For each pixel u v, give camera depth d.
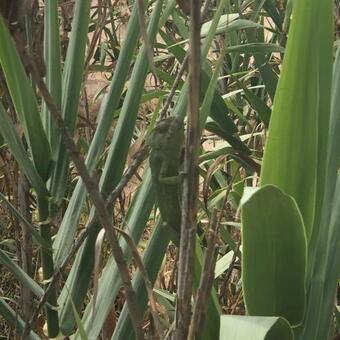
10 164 1.56
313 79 0.76
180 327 0.66
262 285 0.78
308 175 0.79
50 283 0.92
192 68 0.57
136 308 0.68
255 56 1.55
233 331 0.67
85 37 1.03
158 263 0.99
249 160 1.42
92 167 1.04
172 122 0.73
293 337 0.75
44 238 1.03
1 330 2.06
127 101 1.04
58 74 1.02
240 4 2.13
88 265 1.03
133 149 1.04
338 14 1.47
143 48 1.04
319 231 0.84
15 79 0.94
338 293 1.72
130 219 1.02
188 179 0.63
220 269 1.47
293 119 0.77
